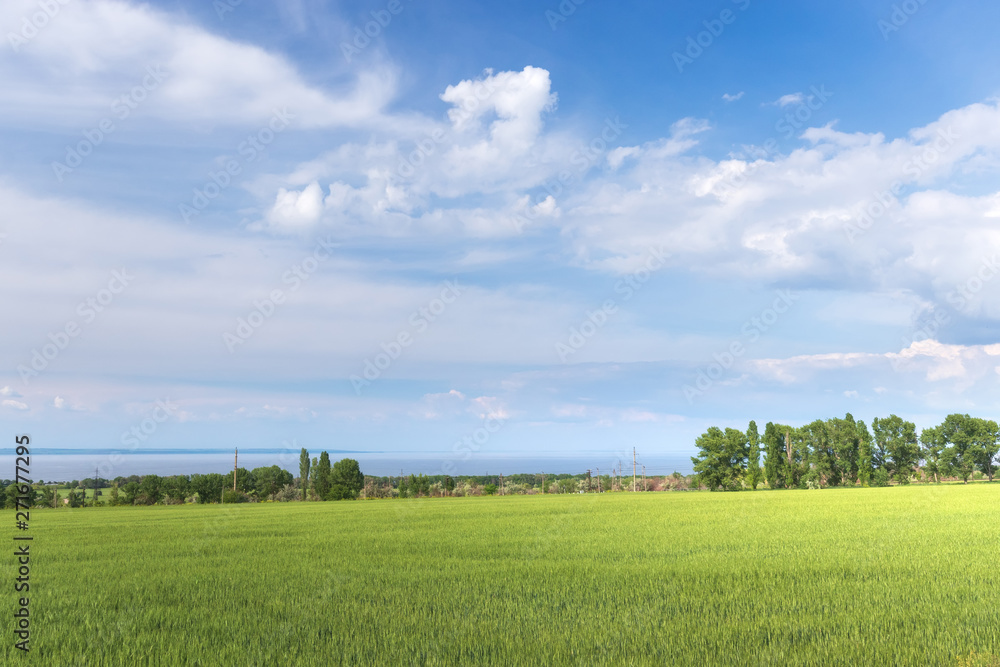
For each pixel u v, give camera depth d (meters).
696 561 18.84
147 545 26.00
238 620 12.40
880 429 105.25
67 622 12.65
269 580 16.61
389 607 13.21
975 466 103.69
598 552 21.34
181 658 10.18
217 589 15.52
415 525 34.66
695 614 12.26
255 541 26.81
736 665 9.15
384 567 18.58
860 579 15.56
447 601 13.75
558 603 13.35
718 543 23.19
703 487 122.69
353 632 11.37
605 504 56.44
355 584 15.86
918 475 110.81
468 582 15.93
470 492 121.94
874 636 10.45
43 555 22.92
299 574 17.50
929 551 20.20
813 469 106.88
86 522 43.88
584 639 10.59
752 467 101.25
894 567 17.03
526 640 10.58
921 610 12.19
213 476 99.88
